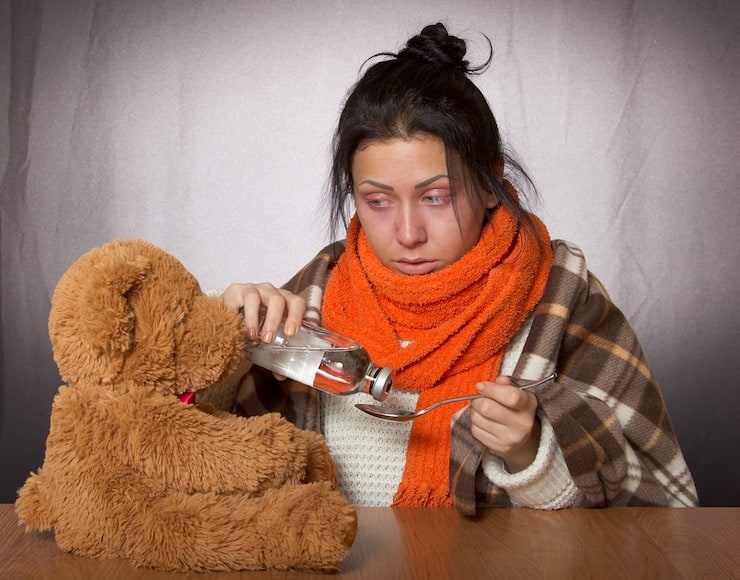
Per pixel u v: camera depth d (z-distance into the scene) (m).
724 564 0.82
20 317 2.14
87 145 2.12
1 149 2.12
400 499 1.20
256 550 0.76
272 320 1.00
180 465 0.77
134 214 2.14
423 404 1.23
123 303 0.78
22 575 0.77
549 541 0.88
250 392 1.24
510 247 1.24
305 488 0.79
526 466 1.07
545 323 1.23
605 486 1.09
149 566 0.78
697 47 2.07
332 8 2.11
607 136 2.09
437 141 1.10
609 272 2.11
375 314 1.26
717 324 2.11
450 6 2.09
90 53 2.11
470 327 1.22
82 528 0.78
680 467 1.25
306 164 2.14
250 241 2.15
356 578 0.77
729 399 2.12
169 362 0.80
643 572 0.80
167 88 2.12
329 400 1.28
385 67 1.17
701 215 2.10
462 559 0.83
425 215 1.15
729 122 2.08
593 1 2.07
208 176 2.14
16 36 2.11
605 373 1.25
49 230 2.13
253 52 2.12
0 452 2.15
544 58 2.08
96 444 0.77
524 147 2.09
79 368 0.79
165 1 2.11
